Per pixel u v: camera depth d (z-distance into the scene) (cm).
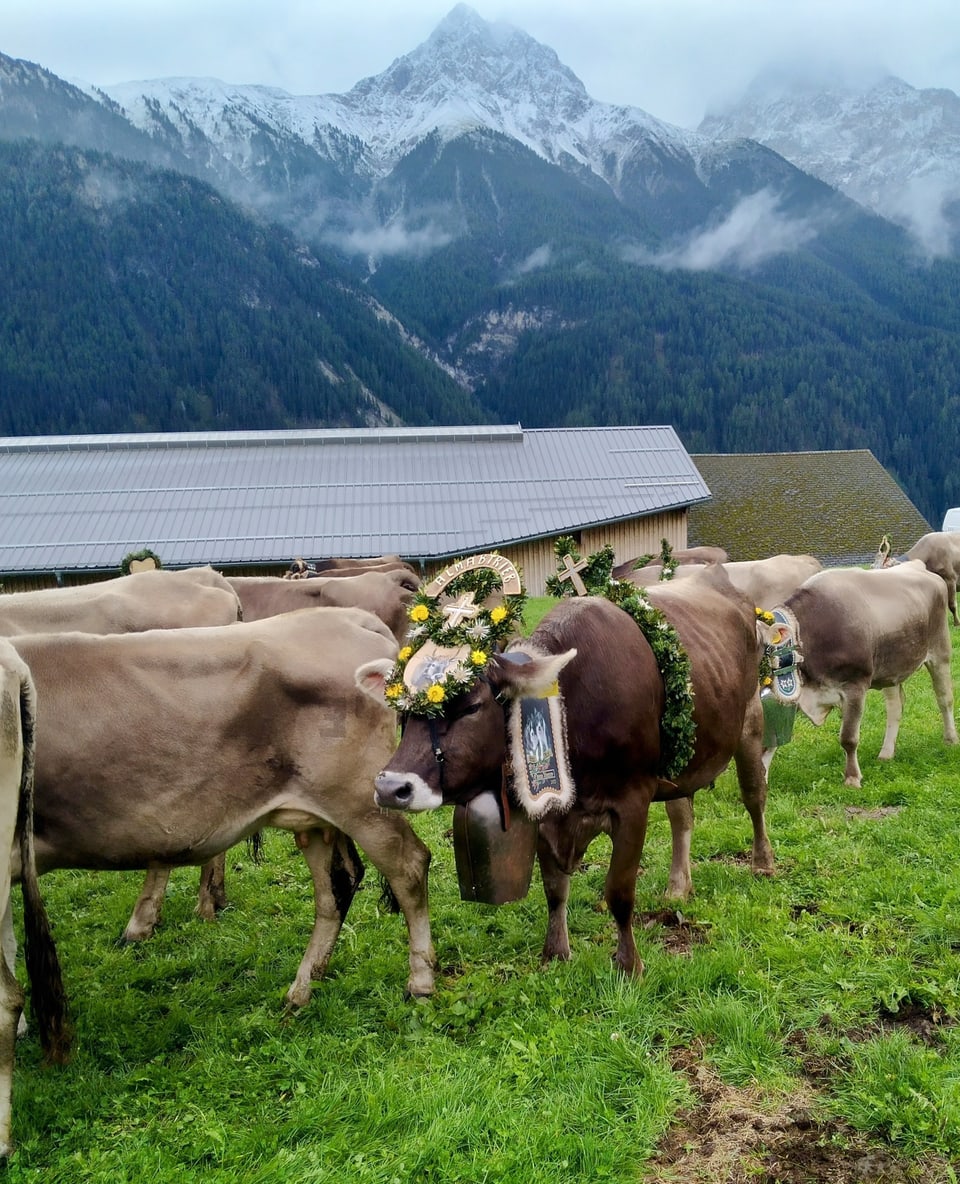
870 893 611
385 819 518
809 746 1009
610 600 535
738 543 5166
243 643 512
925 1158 375
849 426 14825
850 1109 402
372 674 475
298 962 583
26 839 433
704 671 552
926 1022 468
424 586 493
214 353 13638
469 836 464
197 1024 509
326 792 508
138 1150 403
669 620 561
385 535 4175
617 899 506
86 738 483
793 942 543
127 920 658
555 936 549
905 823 745
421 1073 443
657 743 508
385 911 638
